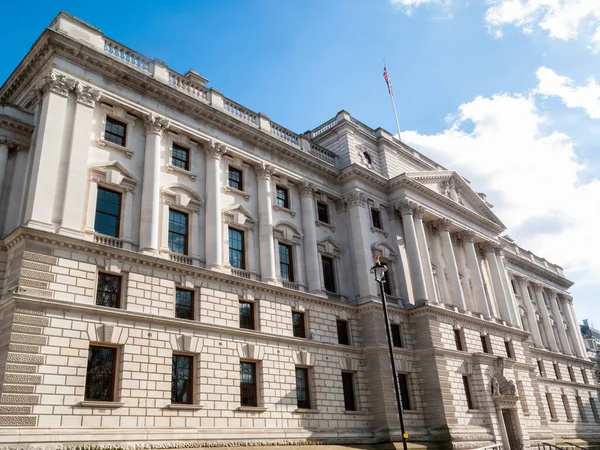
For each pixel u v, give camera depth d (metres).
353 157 48.28
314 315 38.62
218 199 35.69
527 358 56.25
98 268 27.97
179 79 37.25
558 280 85.81
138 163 32.78
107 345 26.97
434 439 40.22
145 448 25.83
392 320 43.06
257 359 33.25
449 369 43.44
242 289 34.47
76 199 28.38
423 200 50.97
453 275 50.38
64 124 29.50
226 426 29.92
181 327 29.98
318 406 35.56
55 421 23.77
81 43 30.98
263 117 42.41
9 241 26.62
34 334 24.42
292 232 41.06
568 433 66.81
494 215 61.31
